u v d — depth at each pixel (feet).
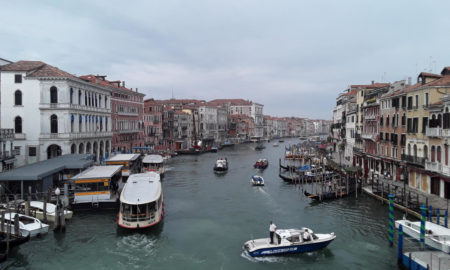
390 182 109.29
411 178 100.89
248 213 87.45
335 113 244.22
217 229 75.10
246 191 115.03
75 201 82.69
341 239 68.33
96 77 184.96
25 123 124.88
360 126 155.02
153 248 64.39
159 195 76.18
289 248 60.70
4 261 57.52
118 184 105.19
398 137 109.50
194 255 61.62
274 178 143.54
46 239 67.10
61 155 121.19
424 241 55.67
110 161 122.83
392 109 114.21
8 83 124.77
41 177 82.23
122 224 70.03
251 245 61.62
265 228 75.82
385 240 67.67
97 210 83.35
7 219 65.26
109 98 166.40
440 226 62.49
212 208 92.48
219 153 275.59
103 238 68.28
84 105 139.13
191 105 345.72
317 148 271.28
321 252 62.34
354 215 83.71
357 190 107.45
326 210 88.63
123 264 57.93
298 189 118.21
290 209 91.09
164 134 263.08
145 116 233.35
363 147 146.51
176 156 241.35
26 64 132.05
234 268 56.65
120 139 186.60
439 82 88.74
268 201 100.27
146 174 93.20
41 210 74.13
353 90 197.26
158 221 72.54
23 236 61.77
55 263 57.82
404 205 83.46
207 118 351.25
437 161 86.43
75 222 76.43
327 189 115.44
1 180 80.07
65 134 125.08
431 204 78.95
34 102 124.88
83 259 59.41
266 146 388.37
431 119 87.92
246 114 500.74
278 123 643.45
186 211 89.35
